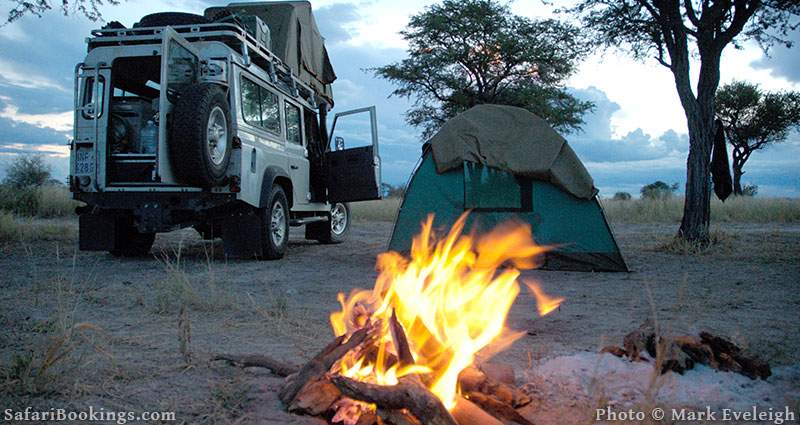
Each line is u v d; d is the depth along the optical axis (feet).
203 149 24.26
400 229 27.58
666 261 29.43
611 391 10.32
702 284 22.68
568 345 13.82
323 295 20.18
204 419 9.33
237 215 28.22
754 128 103.40
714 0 32.60
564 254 26.35
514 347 13.67
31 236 37.06
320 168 37.58
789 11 34.68
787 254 31.27
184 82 25.72
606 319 16.72
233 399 10.02
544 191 26.63
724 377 10.87
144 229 26.55
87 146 26.66
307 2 37.04
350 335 10.34
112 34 27.43
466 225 27.07
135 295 19.20
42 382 10.49
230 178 26.27
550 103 94.73
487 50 90.43
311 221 35.22
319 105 38.42
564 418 9.46
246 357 11.73
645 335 11.59
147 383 10.91
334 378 8.55
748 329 15.43
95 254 30.86
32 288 20.30
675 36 33.78
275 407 9.70
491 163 26.81
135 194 26.48
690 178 34.12
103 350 12.64
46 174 71.61
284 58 33.83
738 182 109.50
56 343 11.10
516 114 27.37
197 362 12.17
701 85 33.91
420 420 8.08
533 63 91.61
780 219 57.00
